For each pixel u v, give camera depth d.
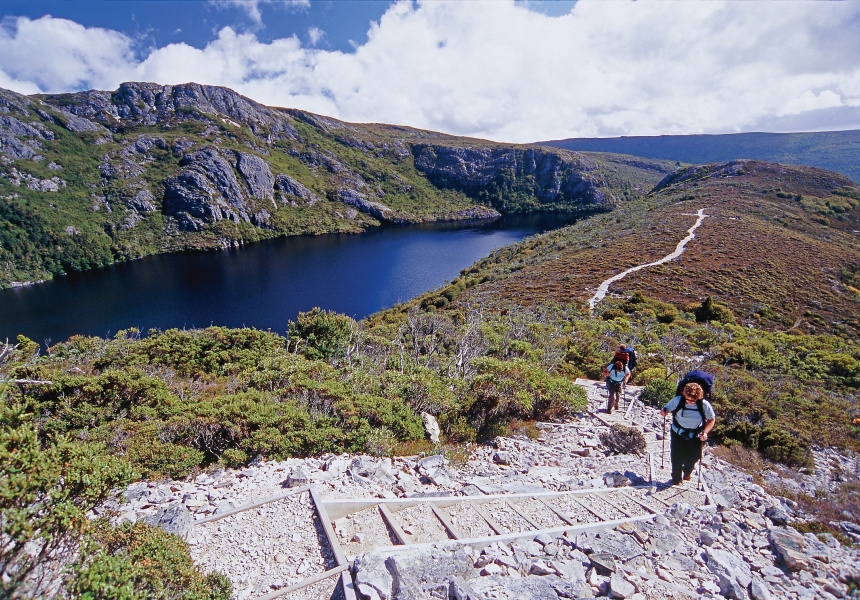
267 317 64.12
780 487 6.27
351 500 5.00
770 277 44.69
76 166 150.62
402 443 8.12
